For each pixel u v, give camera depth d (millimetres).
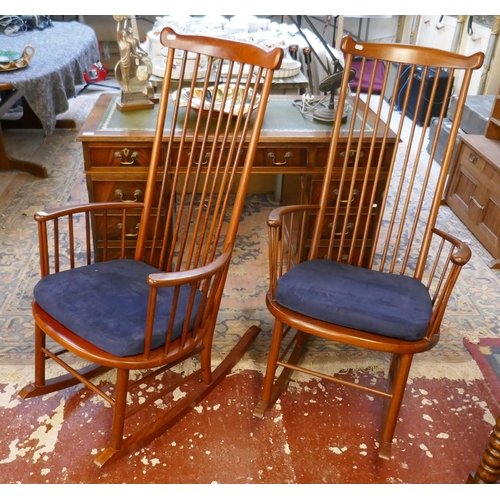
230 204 2920
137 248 1668
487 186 2547
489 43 3654
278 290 1449
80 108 4312
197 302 1456
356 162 1607
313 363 1833
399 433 1575
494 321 2068
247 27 3051
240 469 1442
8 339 1874
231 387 1716
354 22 5215
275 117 2053
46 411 1588
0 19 3779
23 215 2725
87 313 1323
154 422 1517
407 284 1519
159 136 1557
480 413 1652
